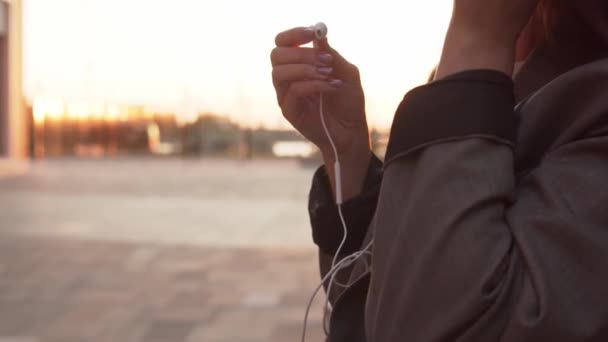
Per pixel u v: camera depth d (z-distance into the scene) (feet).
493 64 2.45
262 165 91.76
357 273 3.26
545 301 2.12
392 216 2.43
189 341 15.64
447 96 2.41
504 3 2.44
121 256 25.91
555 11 2.75
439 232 2.27
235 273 22.99
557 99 2.48
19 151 88.69
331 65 3.34
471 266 2.21
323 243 3.71
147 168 83.66
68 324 16.98
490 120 2.37
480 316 2.20
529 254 2.20
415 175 2.41
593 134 2.35
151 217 37.29
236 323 17.01
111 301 19.19
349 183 3.66
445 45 2.55
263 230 32.96
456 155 2.35
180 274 22.81
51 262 24.58
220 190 54.08
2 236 30.17
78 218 36.47
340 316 3.10
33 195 48.49
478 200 2.27
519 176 2.50
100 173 74.08
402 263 2.34
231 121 105.60
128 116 108.68
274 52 3.20
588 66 2.41
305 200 46.73
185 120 107.04
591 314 2.12
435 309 2.25
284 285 21.18
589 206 2.21
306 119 3.57
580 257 2.17
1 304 18.79
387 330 2.38
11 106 86.53
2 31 84.53
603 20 2.55
